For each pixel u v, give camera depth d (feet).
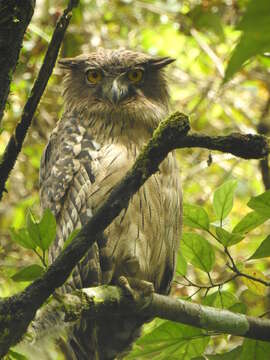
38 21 52.75
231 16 52.21
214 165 59.21
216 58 52.90
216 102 58.29
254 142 17.76
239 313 24.35
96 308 21.71
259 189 58.08
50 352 18.88
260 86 63.26
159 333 23.53
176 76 61.21
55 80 55.98
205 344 24.20
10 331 17.08
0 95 16.35
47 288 17.38
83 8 56.95
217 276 48.73
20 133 17.43
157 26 62.80
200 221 24.49
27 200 54.54
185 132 17.62
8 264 46.44
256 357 24.17
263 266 51.67
